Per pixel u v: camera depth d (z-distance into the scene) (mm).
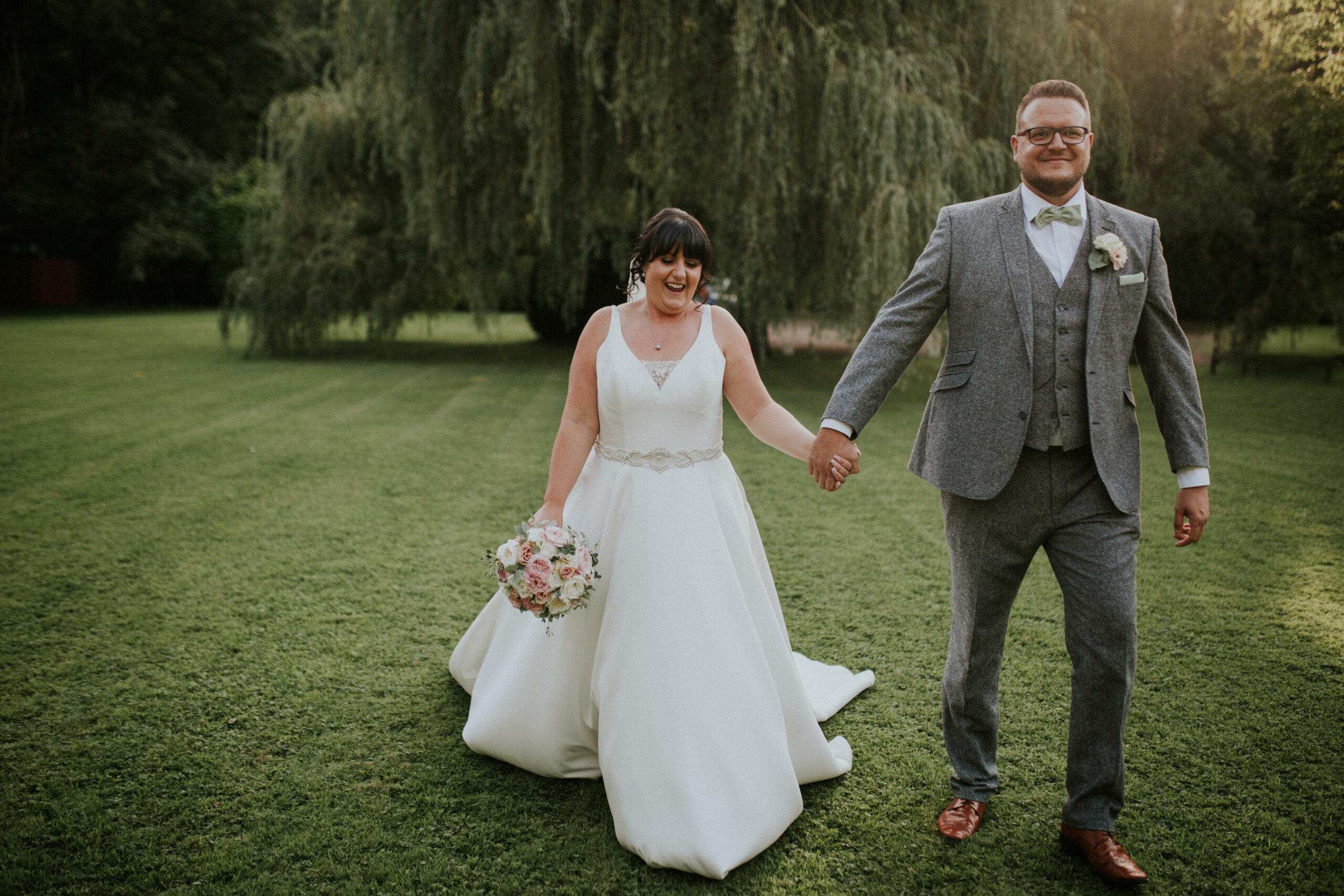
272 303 12555
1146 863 2029
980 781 2201
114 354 12797
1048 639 3262
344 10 10789
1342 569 3986
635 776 2070
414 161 10719
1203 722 2641
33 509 4832
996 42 8852
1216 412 8281
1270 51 9250
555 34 9016
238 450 6418
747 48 8234
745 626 2207
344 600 3578
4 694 2770
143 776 2350
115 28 23547
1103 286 1981
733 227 9227
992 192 8750
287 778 2354
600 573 2312
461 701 2781
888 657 3109
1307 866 2010
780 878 1999
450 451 6449
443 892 1936
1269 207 11906
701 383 2258
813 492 5395
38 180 24109
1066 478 2010
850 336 9297
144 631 3250
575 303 11023
